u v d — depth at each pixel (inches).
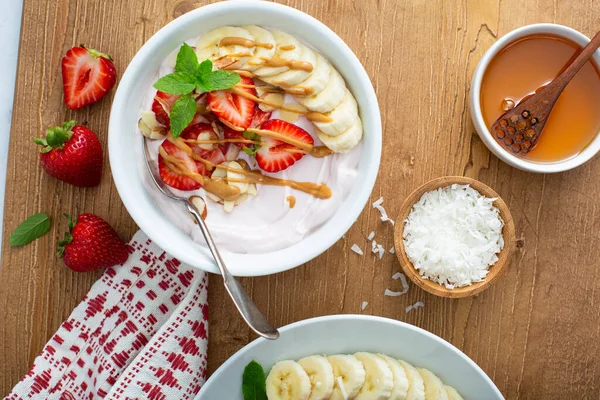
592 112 22.7
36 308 23.0
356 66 20.7
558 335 23.5
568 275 23.5
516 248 23.5
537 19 23.1
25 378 22.5
